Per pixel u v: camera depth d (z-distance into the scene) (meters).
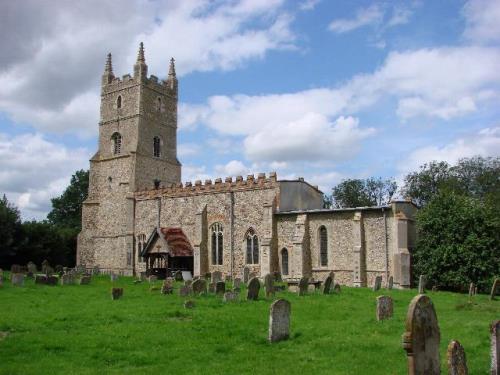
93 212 62.06
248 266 48.75
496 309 24.66
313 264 46.06
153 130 62.88
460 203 41.84
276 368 12.89
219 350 15.03
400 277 41.00
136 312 21.81
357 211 44.53
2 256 61.47
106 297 28.41
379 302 20.14
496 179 70.81
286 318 16.67
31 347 15.17
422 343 10.34
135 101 61.72
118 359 14.03
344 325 18.89
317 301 26.80
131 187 59.03
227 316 20.66
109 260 59.59
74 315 20.72
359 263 43.19
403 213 42.88
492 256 39.88
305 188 51.69
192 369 12.91
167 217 55.28
